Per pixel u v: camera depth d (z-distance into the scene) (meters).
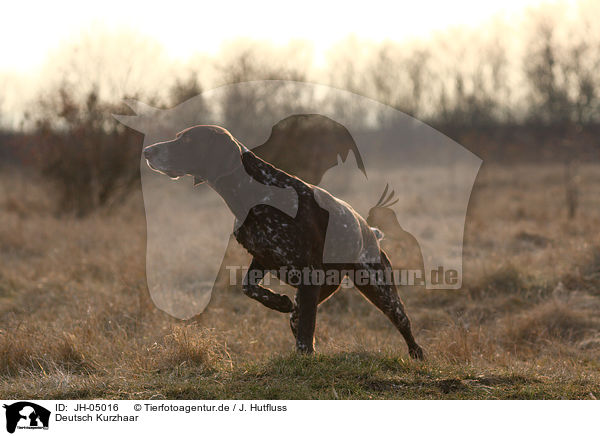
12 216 18.03
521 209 19.22
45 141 19.92
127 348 7.48
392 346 7.79
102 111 19.84
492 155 32.09
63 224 16.45
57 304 10.28
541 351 8.38
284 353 6.84
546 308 9.42
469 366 6.69
